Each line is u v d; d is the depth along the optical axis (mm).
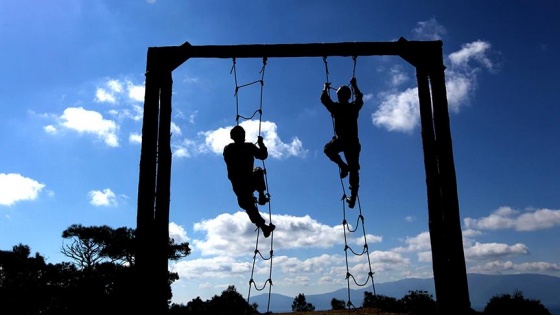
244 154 8078
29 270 30234
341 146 8070
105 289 28875
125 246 31922
